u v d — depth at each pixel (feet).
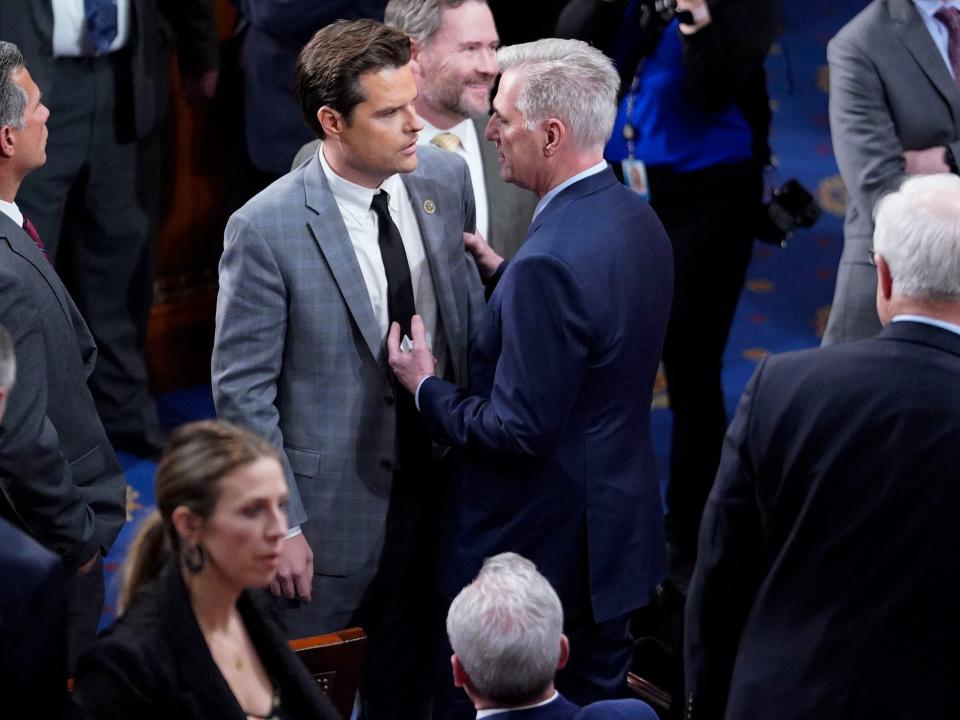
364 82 35.27
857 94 53.78
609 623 39.09
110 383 63.21
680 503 57.82
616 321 36.42
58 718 26.63
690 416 57.82
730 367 71.15
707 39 51.49
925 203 29.35
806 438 29.86
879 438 29.19
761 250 81.87
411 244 39.14
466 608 29.43
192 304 70.59
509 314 35.88
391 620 41.27
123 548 55.62
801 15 104.12
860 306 54.80
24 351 35.45
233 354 36.91
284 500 26.68
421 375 37.73
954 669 29.50
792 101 94.27
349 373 37.78
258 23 56.85
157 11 61.41
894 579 29.40
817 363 30.12
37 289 36.81
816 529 30.01
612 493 37.91
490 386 37.52
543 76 36.55
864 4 105.60
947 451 28.76
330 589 39.11
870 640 29.66
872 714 29.78
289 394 37.91
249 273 36.60
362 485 38.52
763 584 31.24
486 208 45.34
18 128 37.09
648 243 37.58
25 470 35.53
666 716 43.88
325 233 36.88
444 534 39.09
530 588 29.43
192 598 26.58
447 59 42.45
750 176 56.13
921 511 28.96
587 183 37.19
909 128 53.47
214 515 25.86
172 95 66.64
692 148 54.95
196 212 69.36
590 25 53.31
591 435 37.60
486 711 29.73
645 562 39.09
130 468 62.49
